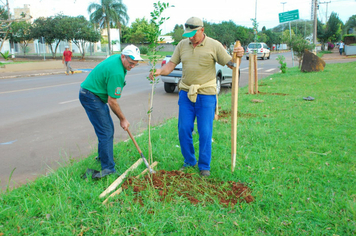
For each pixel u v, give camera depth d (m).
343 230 2.65
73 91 11.78
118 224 2.69
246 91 10.74
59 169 3.90
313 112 6.91
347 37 44.81
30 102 9.37
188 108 3.80
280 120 6.29
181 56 3.80
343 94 9.19
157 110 8.16
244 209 3.00
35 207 2.93
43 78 17.17
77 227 2.68
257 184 3.45
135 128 6.30
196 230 2.63
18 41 36.78
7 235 2.55
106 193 3.20
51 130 6.21
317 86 11.20
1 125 6.61
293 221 2.77
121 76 3.45
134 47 3.46
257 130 5.43
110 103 3.48
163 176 3.63
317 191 3.29
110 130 3.69
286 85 11.88
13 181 3.76
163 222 2.74
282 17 20.97
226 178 3.66
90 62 31.64
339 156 4.25
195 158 4.04
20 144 5.31
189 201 3.10
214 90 3.77
